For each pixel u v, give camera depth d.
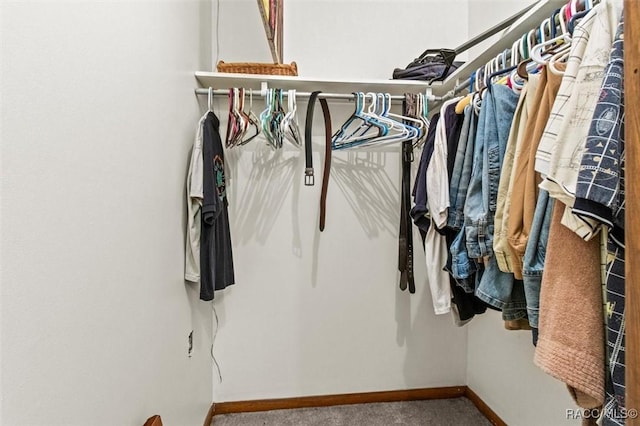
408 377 1.99
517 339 1.59
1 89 0.46
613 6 0.62
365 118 1.47
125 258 0.82
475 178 1.01
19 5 0.49
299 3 1.93
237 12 1.86
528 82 0.84
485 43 1.82
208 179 1.37
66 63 0.60
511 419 1.63
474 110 1.08
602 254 0.60
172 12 1.18
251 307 1.88
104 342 0.72
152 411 0.99
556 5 1.05
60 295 0.58
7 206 0.47
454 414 1.85
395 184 1.94
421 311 1.98
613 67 0.57
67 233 0.60
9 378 0.48
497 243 0.90
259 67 1.62
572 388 0.64
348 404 1.94
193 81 1.48
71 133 0.61
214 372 1.86
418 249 1.97
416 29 2.00
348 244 1.93
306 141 1.46
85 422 0.65
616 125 0.55
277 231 1.88
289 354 1.91
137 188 0.89
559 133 0.64
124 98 0.82
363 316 1.95
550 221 0.73
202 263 1.39
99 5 0.70
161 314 1.08
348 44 1.96
